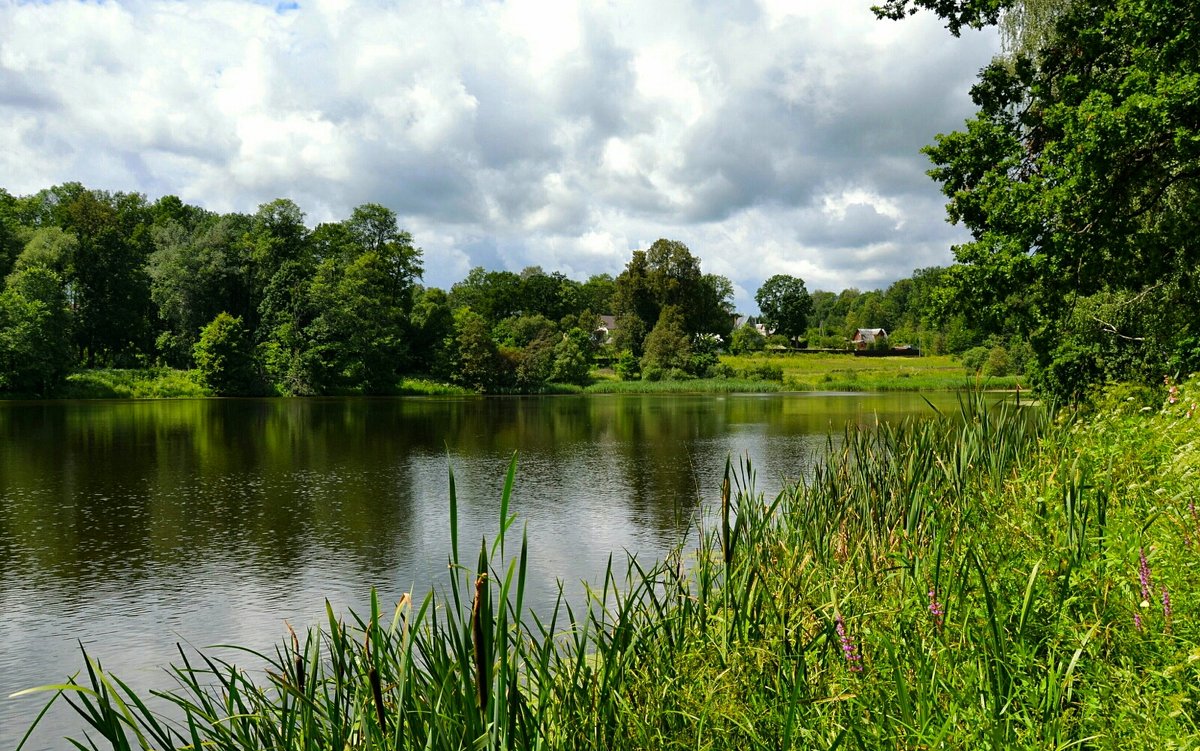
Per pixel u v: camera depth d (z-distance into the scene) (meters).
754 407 50.94
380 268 81.50
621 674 3.27
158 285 69.12
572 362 83.31
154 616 9.60
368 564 11.77
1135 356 17.86
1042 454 6.77
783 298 137.62
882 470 7.37
